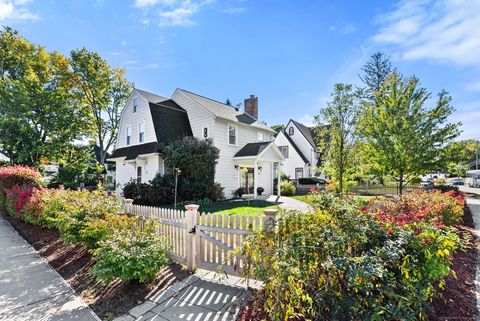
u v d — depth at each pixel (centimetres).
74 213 526
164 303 346
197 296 361
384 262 245
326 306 253
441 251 247
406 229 289
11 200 930
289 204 1359
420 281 254
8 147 1702
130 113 1841
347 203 338
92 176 1991
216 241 436
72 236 498
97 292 384
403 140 877
